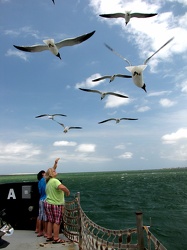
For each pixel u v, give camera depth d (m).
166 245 14.32
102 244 6.14
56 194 8.57
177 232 16.70
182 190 48.50
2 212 8.56
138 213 4.89
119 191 49.00
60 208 8.62
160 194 41.69
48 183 8.67
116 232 5.66
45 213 8.67
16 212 10.25
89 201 33.16
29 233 9.69
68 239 9.00
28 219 10.19
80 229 7.70
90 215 23.00
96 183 81.50
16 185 10.34
